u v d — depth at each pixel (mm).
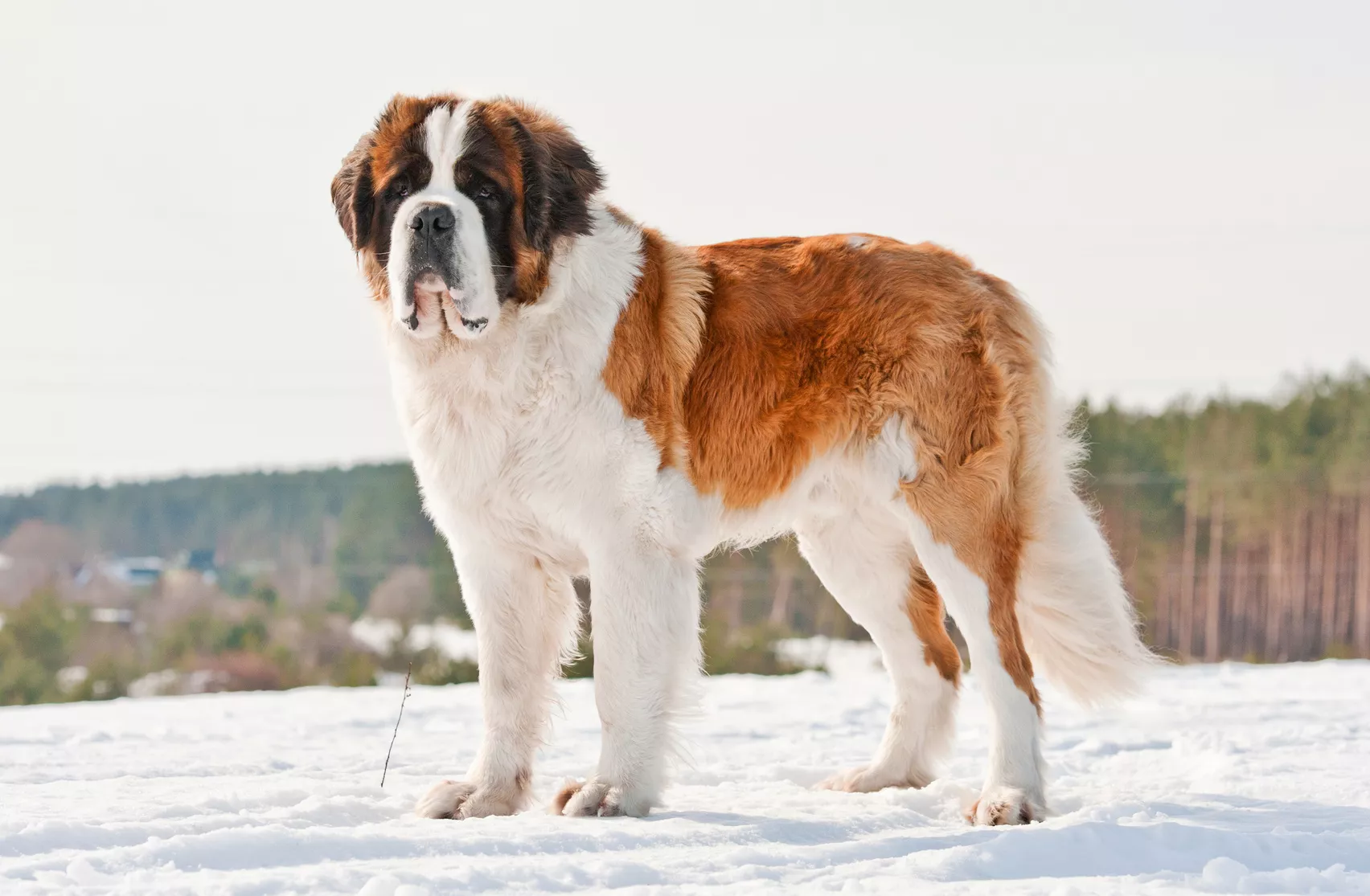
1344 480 47125
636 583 5582
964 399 5973
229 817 5145
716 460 5973
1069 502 6211
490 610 5832
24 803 5539
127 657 46062
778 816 5348
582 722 9742
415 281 5332
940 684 6586
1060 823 5090
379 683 38094
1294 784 6223
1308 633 47062
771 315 6035
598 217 5910
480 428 5590
